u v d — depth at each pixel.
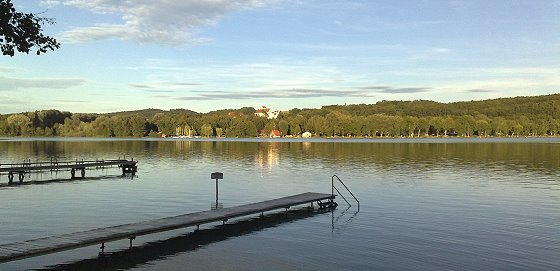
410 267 17.98
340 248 20.84
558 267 17.92
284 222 26.70
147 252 20.42
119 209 30.67
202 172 56.69
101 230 21.52
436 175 50.78
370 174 52.47
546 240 21.97
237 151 106.56
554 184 42.47
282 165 66.25
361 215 28.50
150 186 43.12
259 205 29.05
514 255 19.55
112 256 19.75
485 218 27.11
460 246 20.95
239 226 25.70
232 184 44.50
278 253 20.16
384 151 102.62
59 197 36.22
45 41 14.05
